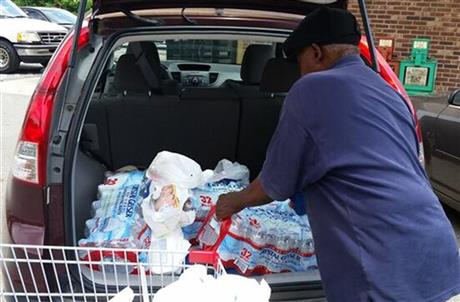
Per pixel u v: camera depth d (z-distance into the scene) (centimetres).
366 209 148
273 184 158
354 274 149
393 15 784
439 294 153
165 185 205
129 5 234
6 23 1168
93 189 252
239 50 500
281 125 157
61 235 197
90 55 212
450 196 382
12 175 204
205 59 499
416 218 150
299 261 206
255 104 285
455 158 370
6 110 798
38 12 1502
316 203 157
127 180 242
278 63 286
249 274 200
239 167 249
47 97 199
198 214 217
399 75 800
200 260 162
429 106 412
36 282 195
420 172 163
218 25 244
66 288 192
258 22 253
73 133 198
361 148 150
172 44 500
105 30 227
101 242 196
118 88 280
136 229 205
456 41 775
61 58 206
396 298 146
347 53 165
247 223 200
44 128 196
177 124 282
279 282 197
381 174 149
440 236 153
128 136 279
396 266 147
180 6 246
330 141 150
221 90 286
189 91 279
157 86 292
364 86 156
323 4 232
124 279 191
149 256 182
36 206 197
